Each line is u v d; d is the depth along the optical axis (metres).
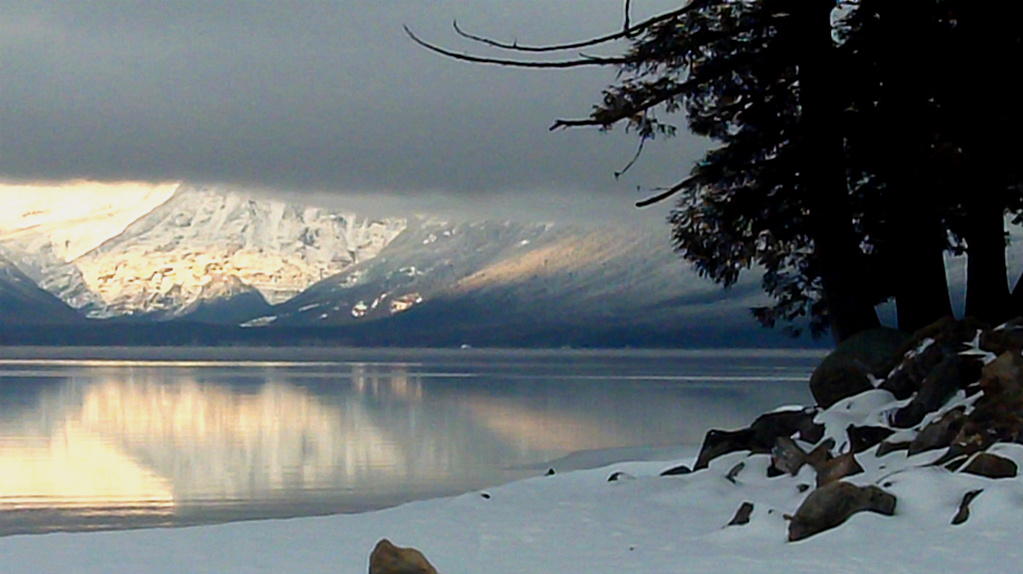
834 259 20.45
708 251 23.08
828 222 20.41
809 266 23.73
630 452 37.22
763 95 21.09
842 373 19.47
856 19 20.75
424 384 99.62
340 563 13.08
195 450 42.06
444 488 30.59
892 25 19.69
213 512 26.66
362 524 15.47
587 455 36.97
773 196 21.05
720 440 19.19
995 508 13.04
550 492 17.94
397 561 11.65
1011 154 18.97
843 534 13.05
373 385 98.06
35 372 135.75
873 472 15.72
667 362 199.50
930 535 12.64
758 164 20.95
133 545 14.16
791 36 20.11
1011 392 15.95
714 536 14.01
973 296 20.44
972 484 13.76
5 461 38.56
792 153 20.53
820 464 16.50
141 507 27.62
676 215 23.23
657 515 15.66
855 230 21.77
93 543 14.38
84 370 145.25
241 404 70.38
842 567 11.67
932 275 21.11
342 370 148.38
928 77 19.58
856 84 20.22
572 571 12.36
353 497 29.08
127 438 47.12
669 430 47.94
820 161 20.25
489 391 85.81
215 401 73.69
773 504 15.59
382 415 59.66
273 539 14.57
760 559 12.31
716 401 69.81
